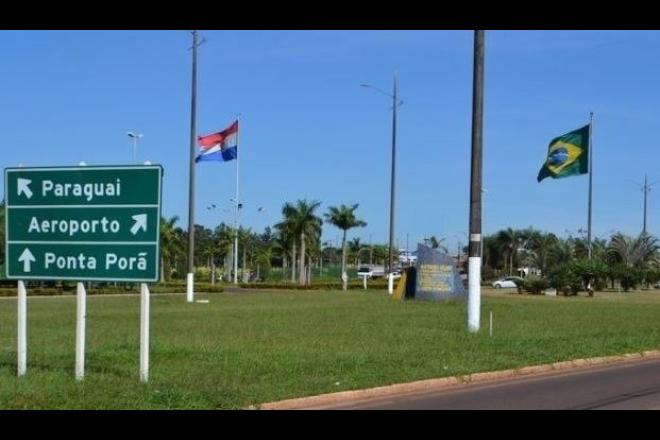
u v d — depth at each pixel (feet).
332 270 415.03
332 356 49.75
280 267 383.24
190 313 92.99
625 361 57.21
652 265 269.64
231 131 139.13
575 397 39.83
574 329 75.00
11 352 50.78
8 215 41.55
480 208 71.82
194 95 125.49
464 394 40.70
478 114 72.33
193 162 126.11
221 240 333.01
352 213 272.31
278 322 78.54
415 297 135.85
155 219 39.47
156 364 45.09
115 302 125.80
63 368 42.83
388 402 37.96
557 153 147.64
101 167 40.37
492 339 62.85
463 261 343.26
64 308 106.01
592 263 190.08
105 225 40.14
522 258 393.91
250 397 35.83
